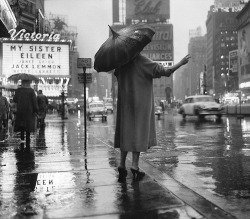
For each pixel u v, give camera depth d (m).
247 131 15.58
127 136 5.37
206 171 6.26
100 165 6.57
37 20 91.25
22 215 3.65
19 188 4.84
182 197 4.25
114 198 4.20
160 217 3.50
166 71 5.33
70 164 6.76
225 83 155.62
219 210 3.73
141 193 4.41
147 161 7.42
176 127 19.58
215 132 15.36
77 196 4.34
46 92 49.59
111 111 65.62
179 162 7.30
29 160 7.40
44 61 46.84
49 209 3.83
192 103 31.30
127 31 5.35
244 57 122.06
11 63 46.00
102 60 5.38
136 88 5.37
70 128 19.61
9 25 20.59
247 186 5.07
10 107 21.19
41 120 19.31
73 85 154.88
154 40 155.25
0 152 8.81
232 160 7.47
